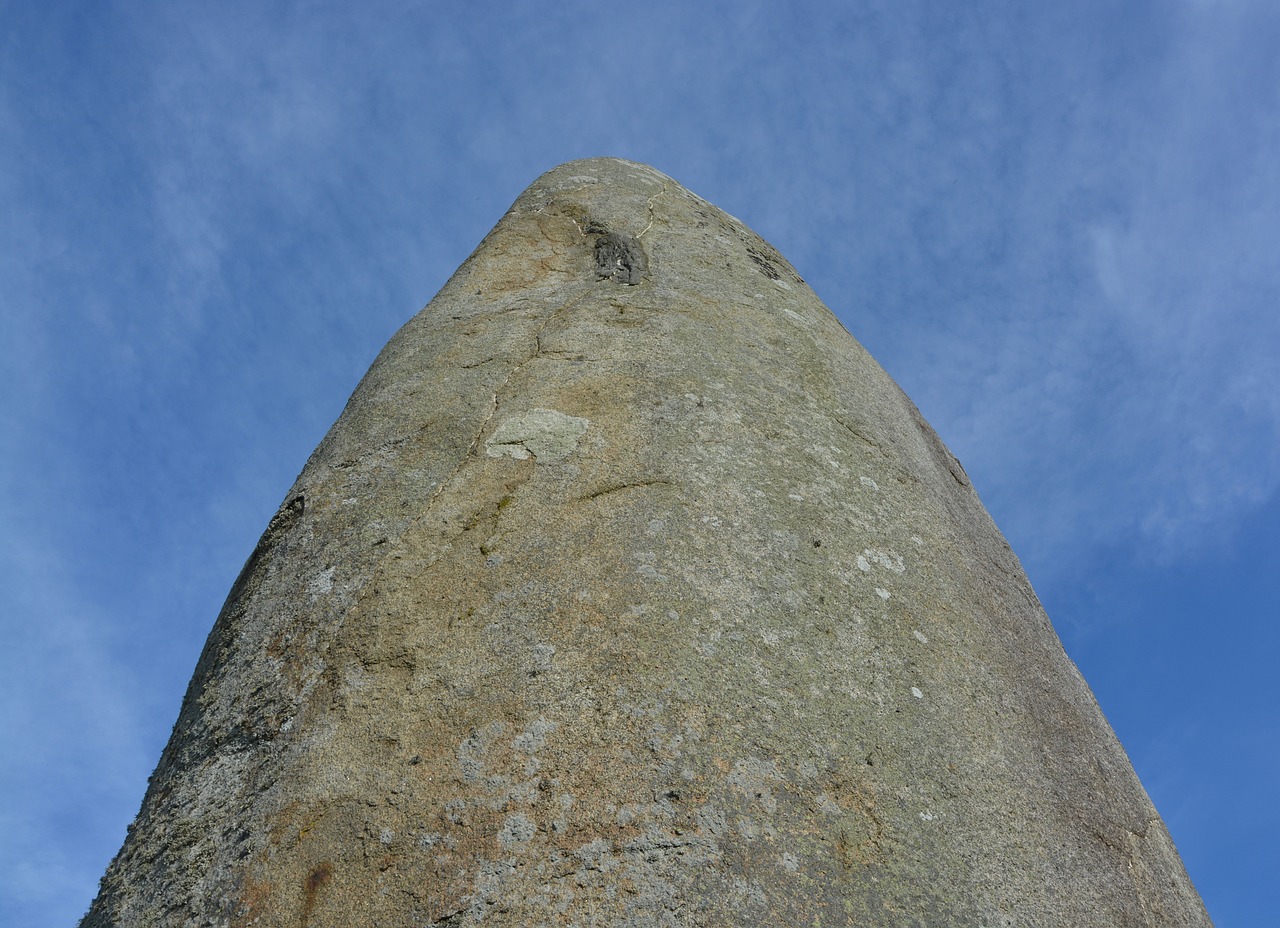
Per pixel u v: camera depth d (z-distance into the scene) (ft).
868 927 6.66
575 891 6.44
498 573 8.57
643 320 12.01
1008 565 11.71
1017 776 8.40
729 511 9.37
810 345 12.87
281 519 10.12
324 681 8.04
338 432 10.97
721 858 6.68
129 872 7.71
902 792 7.64
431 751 7.30
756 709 7.67
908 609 9.39
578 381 10.77
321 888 6.72
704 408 10.57
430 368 11.35
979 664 9.33
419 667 7.91
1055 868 7.83
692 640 7.99
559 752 7.15
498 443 9.97
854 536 9.87
